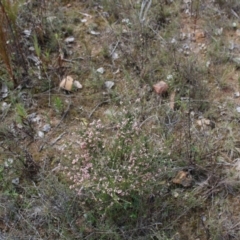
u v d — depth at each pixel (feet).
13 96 8.45
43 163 7.68
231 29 9.42
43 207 7.17
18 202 7.29
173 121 8.05
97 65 8.92
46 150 7.84
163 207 7.09
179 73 8.53
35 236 6.98
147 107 8.19
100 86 8.56
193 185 7.38
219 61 8.85
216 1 9.75
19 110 7.84
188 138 7.75
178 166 7.48
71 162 7.31
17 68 8.63
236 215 7.14
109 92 8.50
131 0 9.76
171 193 7.27
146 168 6.75
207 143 7.73
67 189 7.14
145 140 7.00
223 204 7.22
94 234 6.89
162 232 6.93
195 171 7.50
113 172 6.63
